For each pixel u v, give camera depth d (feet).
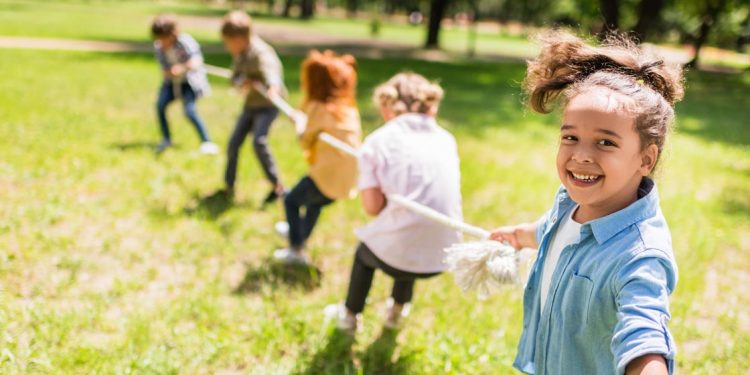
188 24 98.27
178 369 10.57
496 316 13.12
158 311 12.31
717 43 161.79
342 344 11.53
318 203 14.70
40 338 11.03
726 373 11.60
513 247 8.10
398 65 65.26
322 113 13.88
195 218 17.19
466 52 96.22
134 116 29.07
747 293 15.38
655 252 5.65
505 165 25.67
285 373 10.74
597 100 5.70
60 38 62.13
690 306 14.16
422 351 11.57
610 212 6.15
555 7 136.26
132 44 62.08
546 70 6.76
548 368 6.63
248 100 18.31
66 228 15.97
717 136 38.14
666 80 6.28
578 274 6.12
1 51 48.55
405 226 10.61
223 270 14.51
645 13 70.03
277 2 200.13
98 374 10.25
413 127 11.12
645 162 5.90
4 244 14.48
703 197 23.54
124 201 18.08
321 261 15.51
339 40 96.89
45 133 24.53
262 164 18.26
